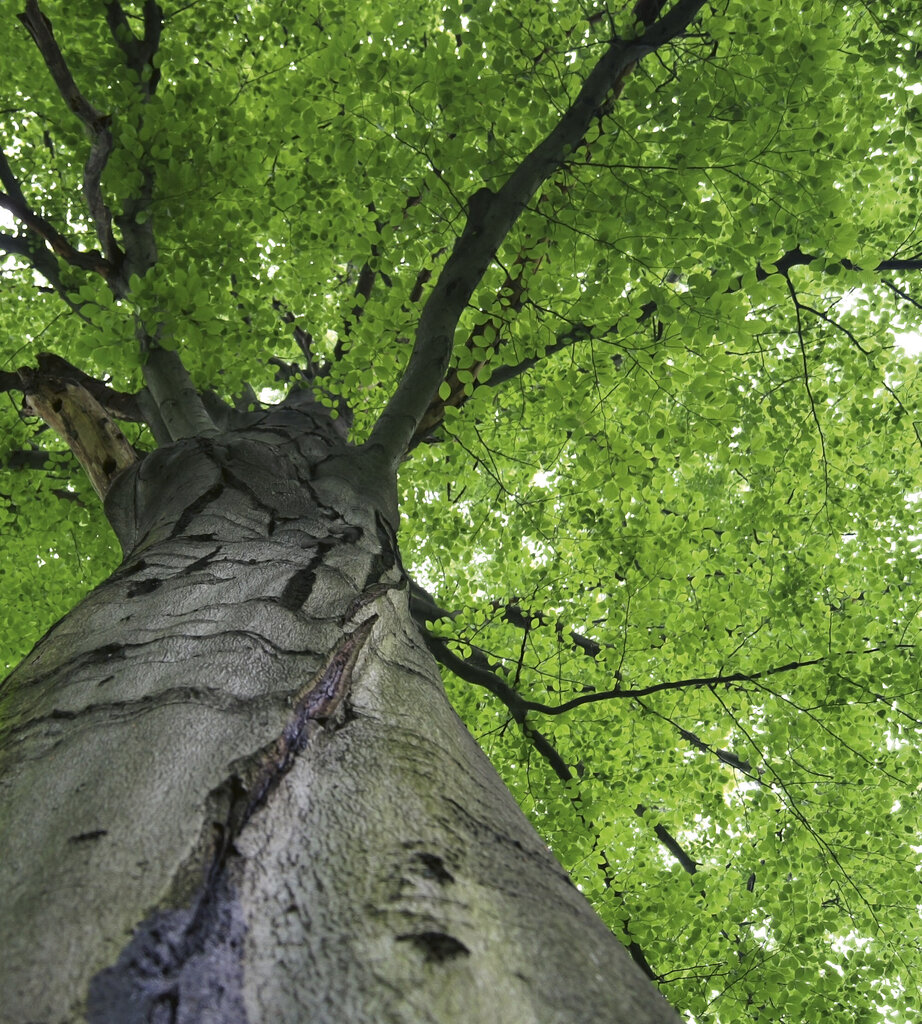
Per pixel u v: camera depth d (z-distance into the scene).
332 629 1.67
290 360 7.29
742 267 3.52
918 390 5.88
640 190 3.53
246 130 4.16
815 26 3.33
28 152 5.44
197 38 4.52
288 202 4.05
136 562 2.12
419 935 0.77
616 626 4.80
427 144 3.59
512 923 0.86
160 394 4.10
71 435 4.04
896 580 5.11
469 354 3.73
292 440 3.62
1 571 5.83
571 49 3.71
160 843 0.89
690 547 4.81
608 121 3.67
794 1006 4.32
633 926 4.30
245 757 1.09
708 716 4.99
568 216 3.58
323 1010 0.68
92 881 0.83
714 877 5.26
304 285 5.13
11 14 4.39
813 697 4.66
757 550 5.30
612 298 3.72
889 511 5.38
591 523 4.87
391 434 3.49
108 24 4.31
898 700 4.68
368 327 4.02
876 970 4.66
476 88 3.48
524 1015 0.71
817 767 5.00
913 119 3.54
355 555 2.28
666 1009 0.82
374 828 0.98
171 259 4.04
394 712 1.41
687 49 3.59
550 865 1.13
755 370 5.34
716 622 4.82
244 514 2.54
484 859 1.00
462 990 0.71
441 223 4.10
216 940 0.75
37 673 1.55
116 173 3.72
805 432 5.21
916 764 4.73
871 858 4.94
